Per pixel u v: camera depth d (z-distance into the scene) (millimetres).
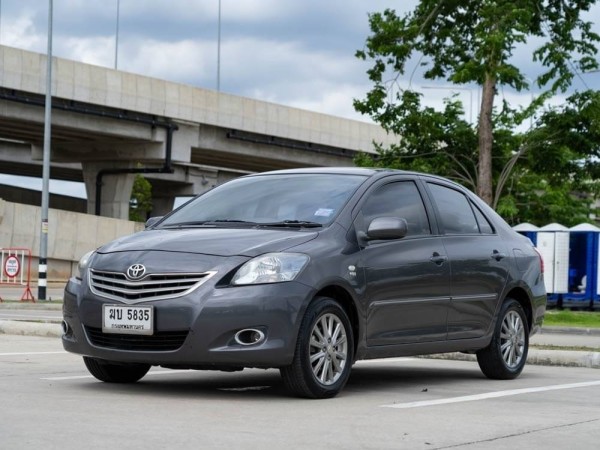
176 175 101562
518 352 11781
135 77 66062
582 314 29453
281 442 6715
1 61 58000
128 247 9383
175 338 8844
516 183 53906
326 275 9133
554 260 34438
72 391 9266
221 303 8688
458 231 11102
